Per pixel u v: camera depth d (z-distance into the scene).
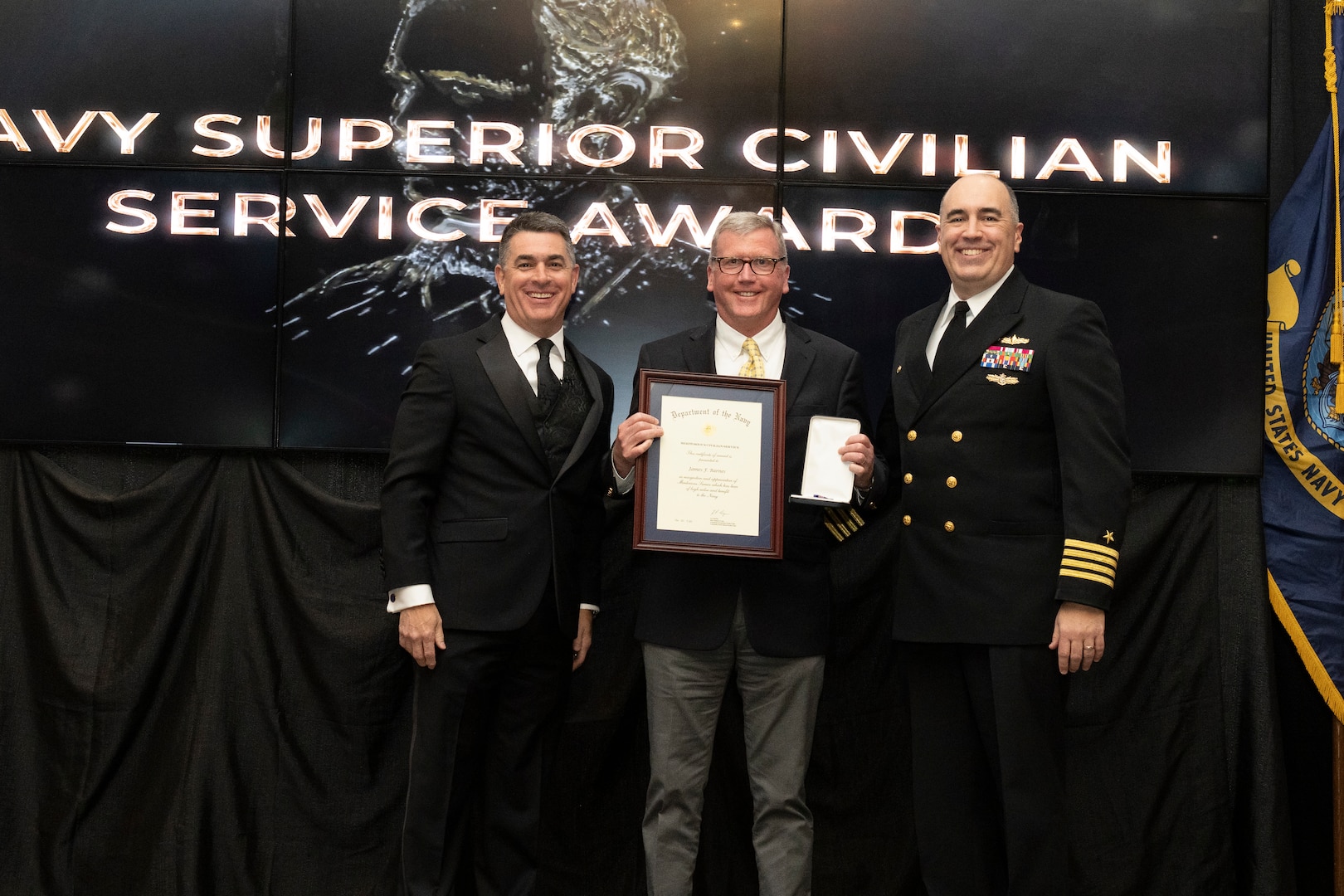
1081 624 2.28
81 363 3.03
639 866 3.03
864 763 3.05
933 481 2.43
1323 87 3.14
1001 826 2.41
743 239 2.56
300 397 3.03
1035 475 2.38
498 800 2.64
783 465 2.45
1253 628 3.02
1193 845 2.98
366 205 3.05
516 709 2.64
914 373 2.57
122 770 2.98
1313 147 3.11
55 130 3.06
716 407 2.46
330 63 3.07
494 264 3.05
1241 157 3.06
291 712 2.99
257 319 3.04
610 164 3.06
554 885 3.01
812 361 2.61
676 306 3.05
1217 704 3.02
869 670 3.07
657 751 2.51
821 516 2.59
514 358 2.65
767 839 2.51
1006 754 2.31
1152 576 3.06
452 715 2.52
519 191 3.06
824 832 3.03
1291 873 2.93
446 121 3.06
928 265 3.06
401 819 2.98
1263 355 3.03
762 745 2.53
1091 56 3.08
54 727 2.97
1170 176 3.07
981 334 2.45
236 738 2.98
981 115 3.08
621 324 3.04
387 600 3.01
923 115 3.08
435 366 2.61
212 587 3.03
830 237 3.06
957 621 2.35
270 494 3.05
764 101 3.08
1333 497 3.03
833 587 3.07
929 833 2.46
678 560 2.54
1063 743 2.38
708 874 2.99
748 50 3.09
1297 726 3.08
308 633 2.99
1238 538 3.06
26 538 3.03
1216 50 3.08
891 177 3.07
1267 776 2.95
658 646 2.52
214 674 2.99
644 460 2.44
